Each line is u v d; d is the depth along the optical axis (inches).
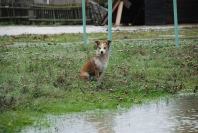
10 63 1349.7
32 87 1023.0
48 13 3085.6
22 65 1296.8
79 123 827.4
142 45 1750.7
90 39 2011.6
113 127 800.3
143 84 1091.9
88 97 987.9
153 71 1242.6
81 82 1103.0
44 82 1088.8
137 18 2984.7
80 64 1320.1
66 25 2989.7
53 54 1536.7
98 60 1136.8
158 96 1032.2
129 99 990.4
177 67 1312.7
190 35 2160.4
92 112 903.7
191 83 1143.0
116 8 2891.2
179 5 2930.6
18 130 782.5
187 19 2945.4
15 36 2155.5
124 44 1787.6
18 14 3093.0
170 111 904.9
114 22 2962.6
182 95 1048.2
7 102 908.0
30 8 3085.6
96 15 3046.3
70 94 1003.3
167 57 1470.2
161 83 1111.0
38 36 2135.8
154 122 827.4
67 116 874.8
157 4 2859.3
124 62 1376.7
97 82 1111.0
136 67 1301.7
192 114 879.7
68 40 1994.3
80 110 914.7
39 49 1674.5
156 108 930.7
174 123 818.8
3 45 1814.7
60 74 1169.4
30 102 925.2
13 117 834.2
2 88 1016.9
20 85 1050.1
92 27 2760.8
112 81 1114.1
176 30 1702.8
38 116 866.1
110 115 880.3
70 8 3065.9
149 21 2861.7
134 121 836.0
